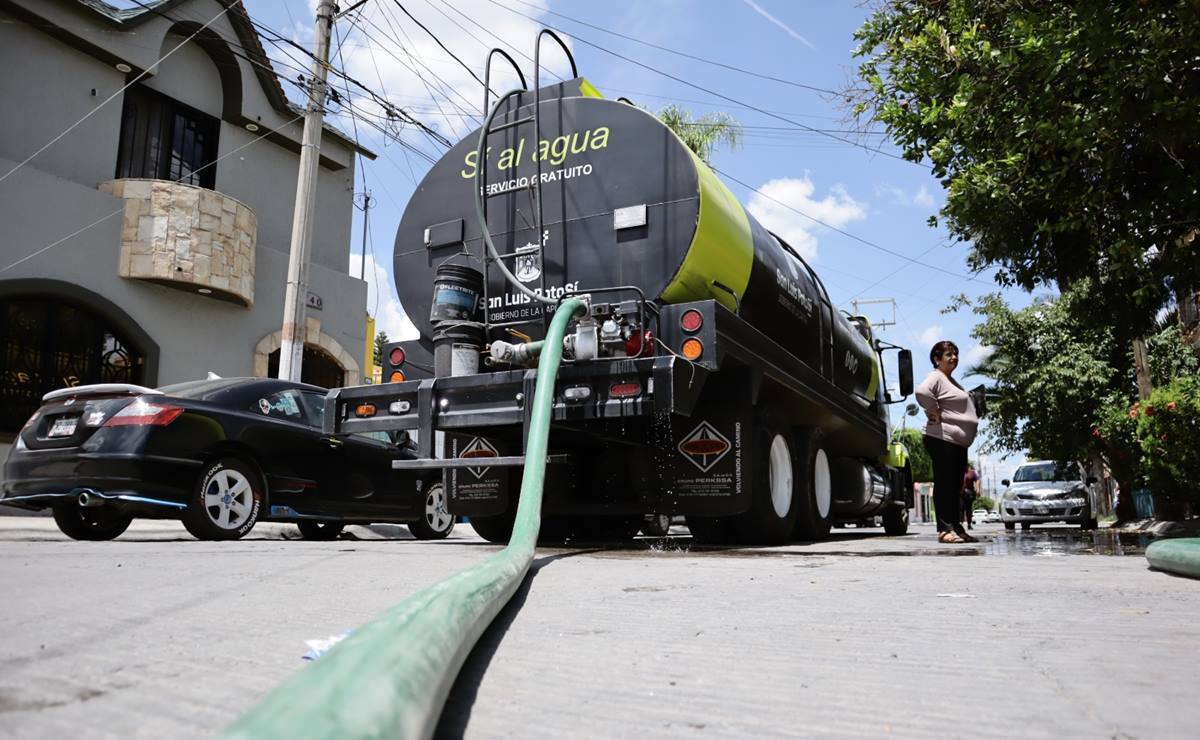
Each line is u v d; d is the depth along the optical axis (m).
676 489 5.82
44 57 12.30
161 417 6.29
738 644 2.10
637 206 5.36
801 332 7.15
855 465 8.51
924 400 7.05
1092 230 6.63
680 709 1.48
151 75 13.62
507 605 2.78
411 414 5.36
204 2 14.27
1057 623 2.44
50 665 1.65
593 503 6.04
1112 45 5.64
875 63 7.39
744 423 5.67
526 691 1.60
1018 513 17.77
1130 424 15.16
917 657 1.94
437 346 5.45
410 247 6.02
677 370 4.77
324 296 16.30
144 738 1.16
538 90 5.60
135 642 1.94
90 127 12.80
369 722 0.82
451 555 4.85
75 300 12.07
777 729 1.36
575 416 4.94
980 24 6.64
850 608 2.74
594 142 5.54
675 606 2.78
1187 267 6.72
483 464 4.88
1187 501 12.59
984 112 6.45
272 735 0.72
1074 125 5.89
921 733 1.34
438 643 1.32
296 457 7.39
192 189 13.13
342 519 7.96
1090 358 17.41
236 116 14.96
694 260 5.26
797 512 6.75
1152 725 1.38
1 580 3.14
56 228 11.86
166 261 12.75
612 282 5.35
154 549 5.04
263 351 14.83
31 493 6.30
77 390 6.50
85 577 3.31
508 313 5.59
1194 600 2.95
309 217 11.66
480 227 5.63
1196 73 5.85
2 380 11.39
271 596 2.86
